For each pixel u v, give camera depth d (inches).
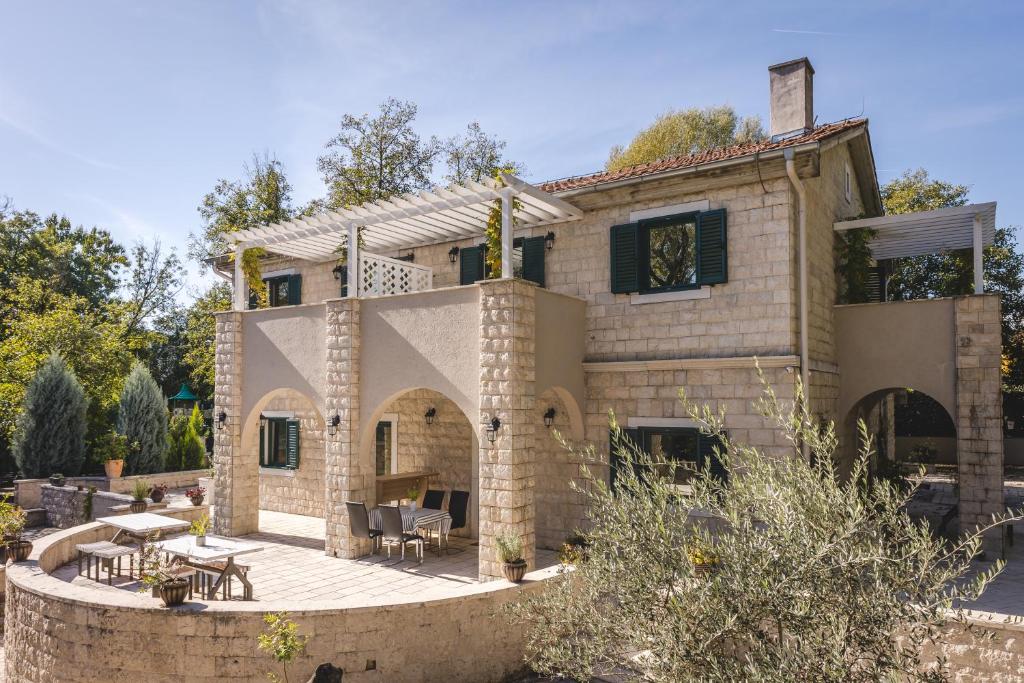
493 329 461.4
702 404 485.7
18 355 1006.4
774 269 464.1
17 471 986.7
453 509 557.3
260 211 1336.1
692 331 494.3
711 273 484.7
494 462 455.2
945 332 506.0
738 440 470.6
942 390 505.0
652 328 511.2
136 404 982.4
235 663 333.1
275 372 605.0
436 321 500.4
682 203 502.0
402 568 499.5
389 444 671.1
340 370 545.0
